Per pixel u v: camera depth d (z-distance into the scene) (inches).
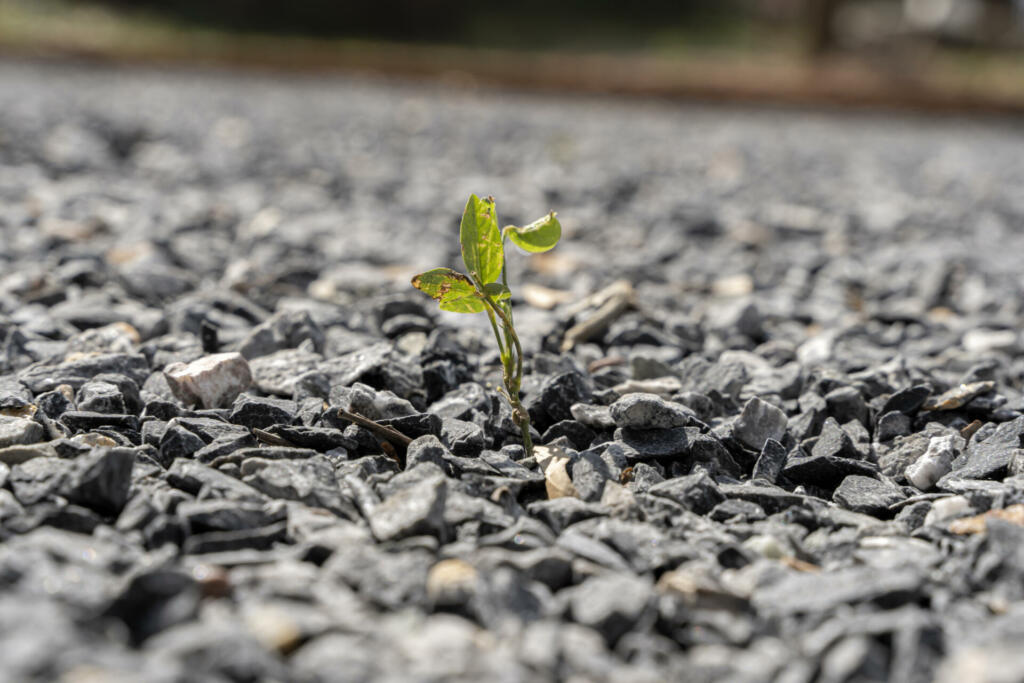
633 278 27.3
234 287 24.5
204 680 14.6
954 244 33.9
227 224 31.5
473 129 63.4
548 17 177.9
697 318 25.0
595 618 15.6
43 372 19.9
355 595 15.8
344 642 15.1
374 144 54.7
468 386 20.2
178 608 15.2
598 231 34.5
